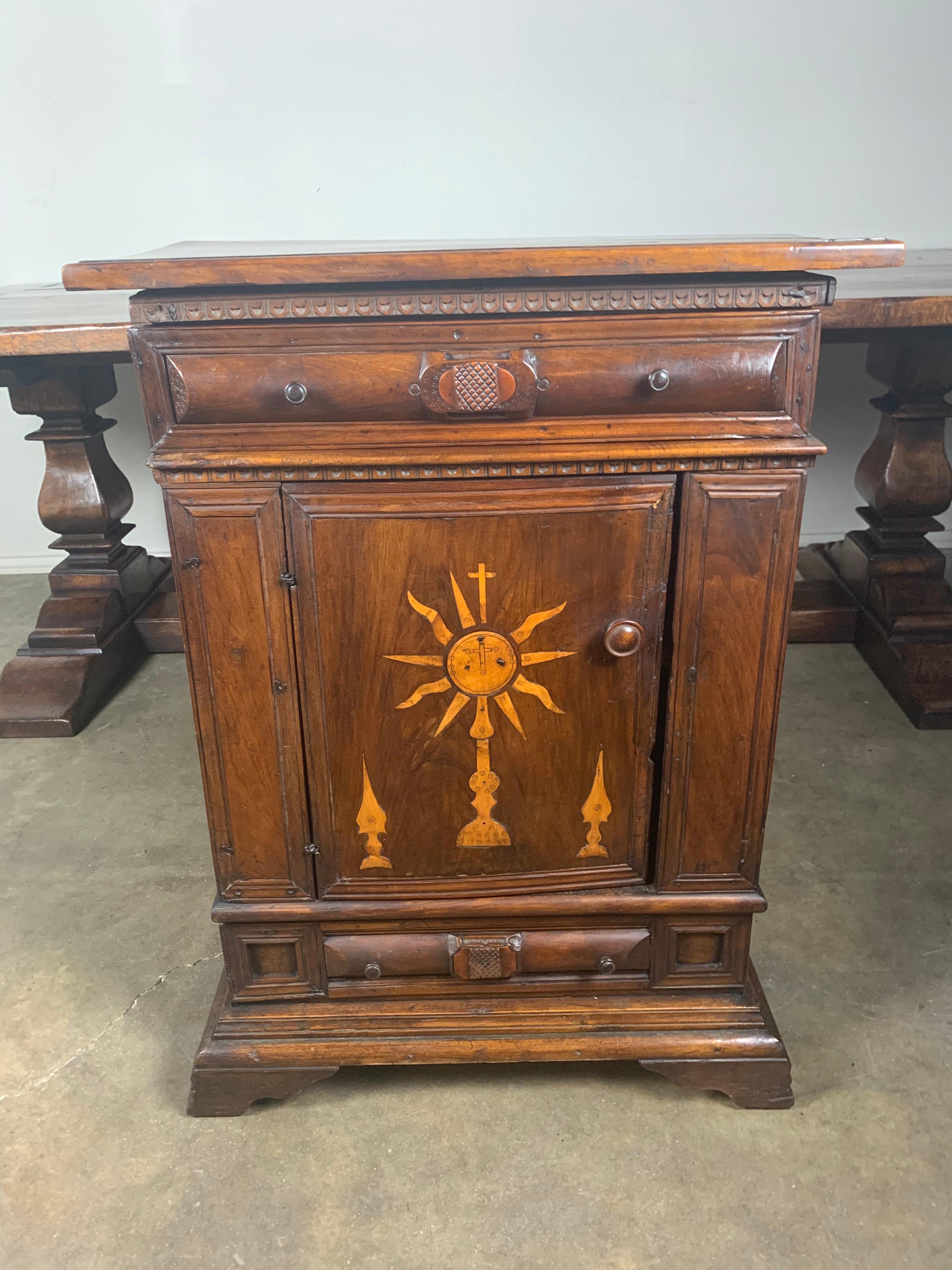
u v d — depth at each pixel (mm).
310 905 1264
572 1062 1381
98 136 2820
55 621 2461
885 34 2719
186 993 1527
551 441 1057
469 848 1243
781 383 1057
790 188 2875
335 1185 1211
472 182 2861
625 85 2766
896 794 1997
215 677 1156
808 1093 1324
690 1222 1152
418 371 1038
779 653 1163
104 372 2514
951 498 2463
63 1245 1146
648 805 1236
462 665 1152
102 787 2104
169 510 1086
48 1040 1442
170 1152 1263
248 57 2738
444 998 1323
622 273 988
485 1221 1159
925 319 1750
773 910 1676
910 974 1531
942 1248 1117
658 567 1122
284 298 1003
